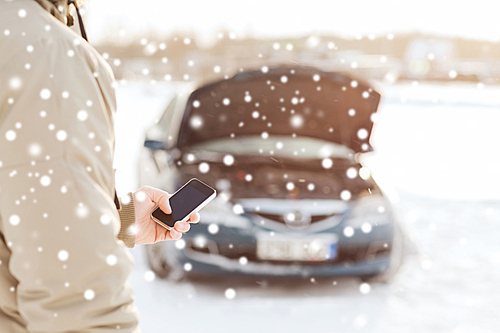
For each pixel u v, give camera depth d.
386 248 3.14
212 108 3.82
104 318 0.61
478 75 23.83
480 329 2.76
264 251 3.02
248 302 3.03
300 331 2.71
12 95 0.60
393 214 3.25
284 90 3.74
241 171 3.35
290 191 3.14
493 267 3.68
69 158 0.60
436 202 5.70
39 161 0.59
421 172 7.46
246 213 3.05
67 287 0.59
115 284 0.61
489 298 3.16
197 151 3.61
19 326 0.66
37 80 0.60
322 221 3.05
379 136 11.15
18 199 0.59
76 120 0.61
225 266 3.02
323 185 3.24
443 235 4.47
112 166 0.67
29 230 0.58
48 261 0.58
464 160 8.55
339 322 2.82
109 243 0.61
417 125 12.89
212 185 3.19
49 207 0.58
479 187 6.55
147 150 4.07
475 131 12.01
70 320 0.59
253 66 3.85
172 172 3.43
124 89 19.56
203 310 2.91
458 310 2.99
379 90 3.69
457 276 3.50
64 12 0.74
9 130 0.59
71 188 0.59
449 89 22.11
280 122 3.78
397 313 2.93
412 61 23.28
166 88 19.05
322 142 3.71
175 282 3.27
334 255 3.04
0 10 0.64
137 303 2.97
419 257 3.72
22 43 0.61
